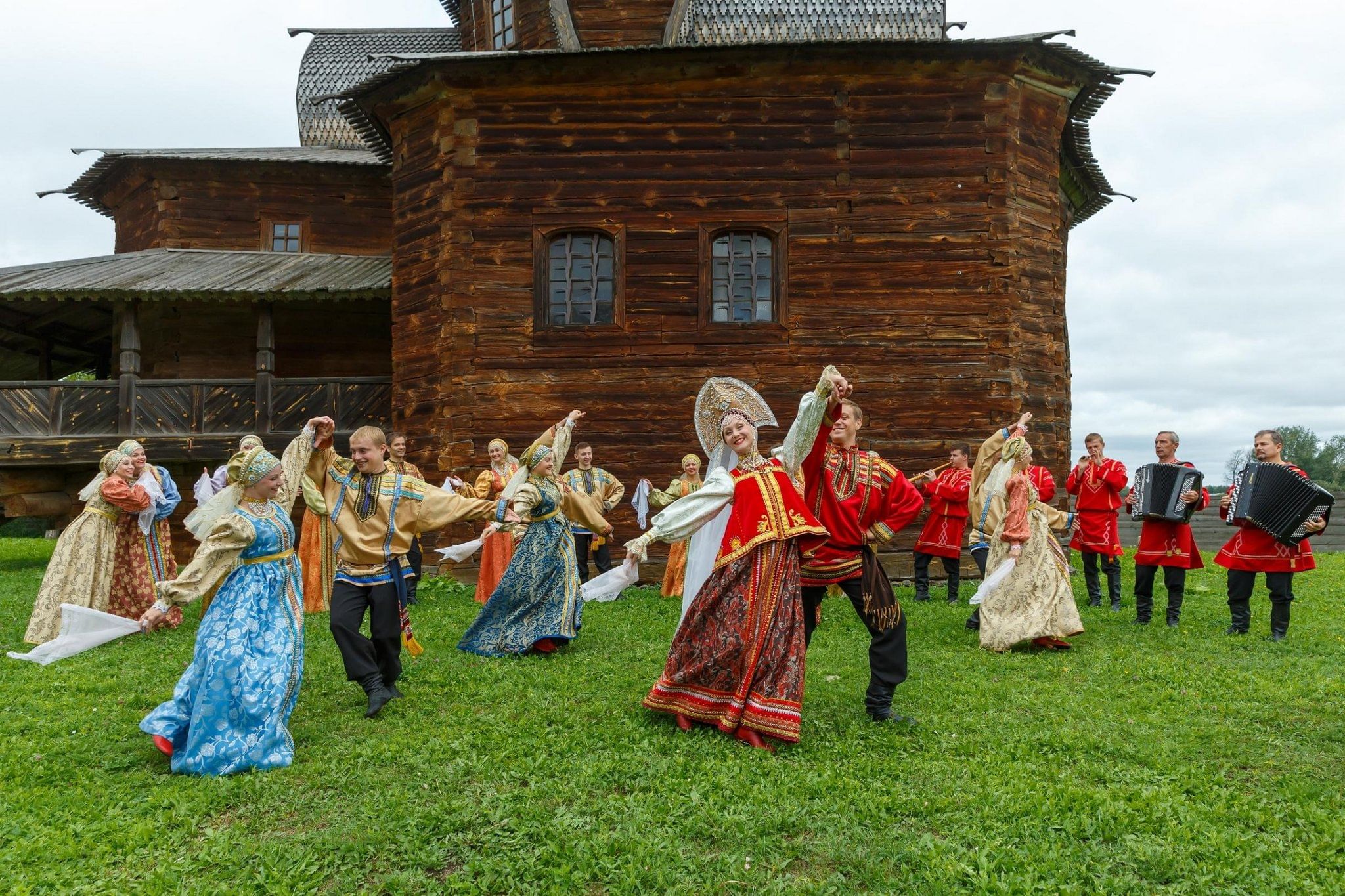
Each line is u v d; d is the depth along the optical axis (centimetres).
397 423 1332
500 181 1271
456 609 968
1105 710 567
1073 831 384
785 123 1262
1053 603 752
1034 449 1252
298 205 1867
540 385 1252
